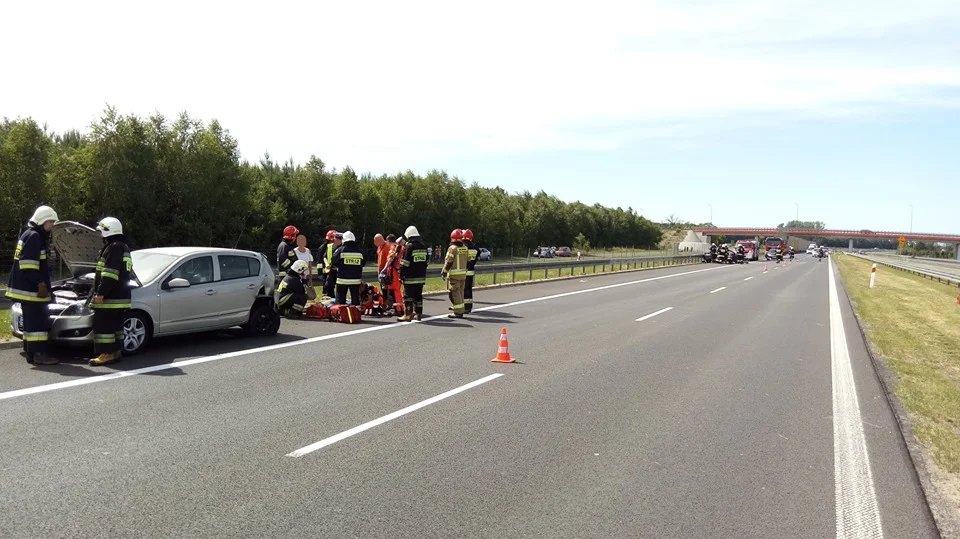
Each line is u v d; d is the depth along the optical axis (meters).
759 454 6.14
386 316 15.24
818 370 10.52
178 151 34.88
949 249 154.88
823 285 33.78
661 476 5.45
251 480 4.99
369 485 4.99
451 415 7.01
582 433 6.56
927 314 20.84
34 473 4.96
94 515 4.29
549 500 4.85
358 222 45.12
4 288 14.30
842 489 5.32
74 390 7.35
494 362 10.00
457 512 4.56
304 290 14.19
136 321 9.32
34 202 30.00
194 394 7.43
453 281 15.39
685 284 30.80
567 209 85.69
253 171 41.50
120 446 5.62
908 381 9.92
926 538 4.48
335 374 8.75
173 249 10.63
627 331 14.04
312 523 4.29
